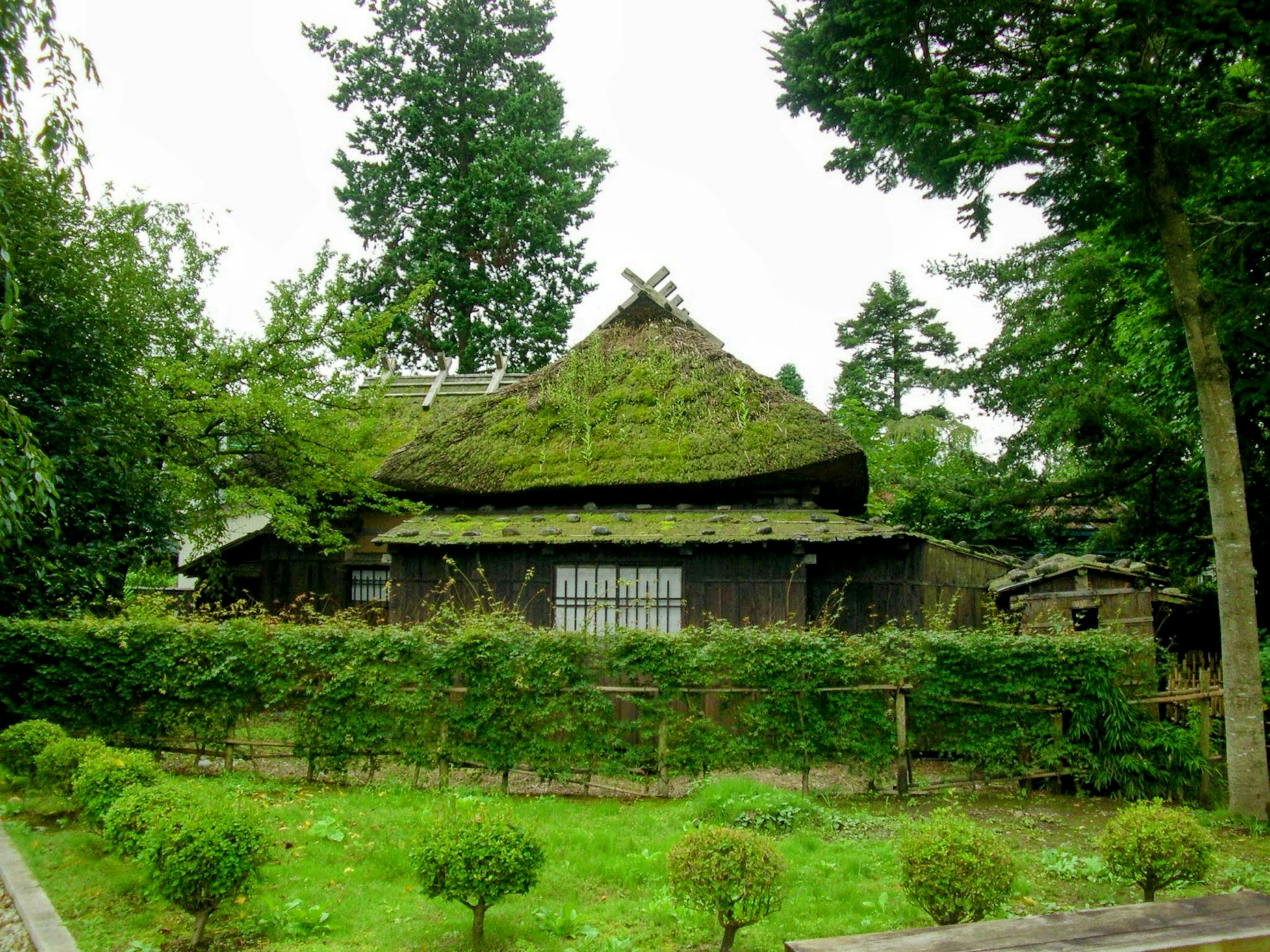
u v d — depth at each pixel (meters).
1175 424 13.96
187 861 4.48
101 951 4.48
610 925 4.90
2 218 9.37
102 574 10.78
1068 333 15.76
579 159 28.03
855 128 8.41
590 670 8.32
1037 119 7.16
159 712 8.85
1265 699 9.18
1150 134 7.62
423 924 4.89
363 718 8.42
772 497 12.05
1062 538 18.95
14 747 7.38
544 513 12.43
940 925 4.47
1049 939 3.38
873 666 8.23
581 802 7.77
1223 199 8.84
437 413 17.88
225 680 8.70
